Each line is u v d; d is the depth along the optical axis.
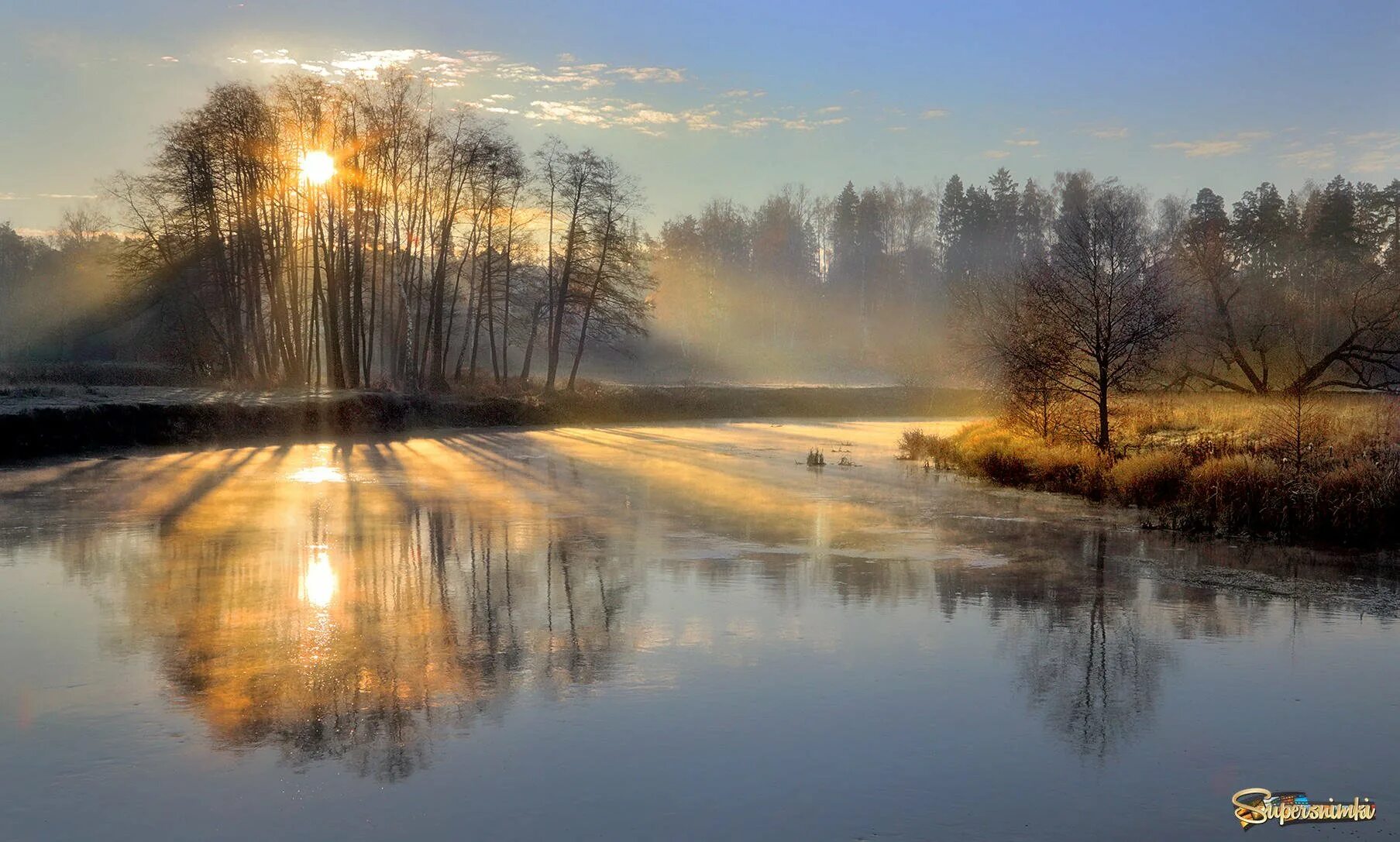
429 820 8.23
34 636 13.06
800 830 8.12
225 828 8.09
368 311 77.62
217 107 50.34
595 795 8.66
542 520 22.77
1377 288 40.03
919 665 12.08
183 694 10.97
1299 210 98.38
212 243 52.41
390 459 36.38
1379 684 11.49
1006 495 27.27
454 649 12.60
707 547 19.47
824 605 14.86
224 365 55.78
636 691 11.14
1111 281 28.98
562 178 64.12
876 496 27.12
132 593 15.47
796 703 10.80
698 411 66.69
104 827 8.09
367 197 55.69
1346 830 8.15
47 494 25.75
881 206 129.62
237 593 15.45
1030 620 14.07
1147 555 18.58
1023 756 9.52
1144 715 10.57
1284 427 24.22
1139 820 8.34
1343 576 16.81
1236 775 9.20
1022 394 33.09
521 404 57.59
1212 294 41.97
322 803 8.48
